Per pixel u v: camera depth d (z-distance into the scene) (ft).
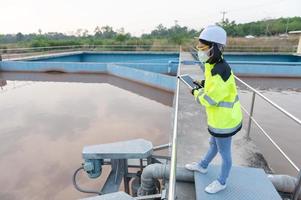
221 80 6.61
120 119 32.45
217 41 6.48
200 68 44.50
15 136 26.76
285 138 25.55
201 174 9.41
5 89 49.47
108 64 63.46
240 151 13.65
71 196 17.03
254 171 9.64
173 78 42.80
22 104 38.99
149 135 27.22
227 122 7.19
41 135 27.07
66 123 30.83
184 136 15.56
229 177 9.21
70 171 19.93
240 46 98.48
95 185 18.31
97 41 125.08
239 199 8.05
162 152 23.39
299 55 73.77
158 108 37.55
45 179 18.85
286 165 19.79
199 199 8.06
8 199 16.58
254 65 57.72
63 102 40.40
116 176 15.17
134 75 53.47
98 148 14.65
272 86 52.06
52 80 57.98
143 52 85.51
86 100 41.78
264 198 8.13
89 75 63.26
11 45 94.43
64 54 80.59
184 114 19.95
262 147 23.26
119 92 47.62
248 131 15.31
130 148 14.58
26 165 20.77
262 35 209.36
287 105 38.75
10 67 65.16
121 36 133.59
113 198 9.02
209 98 6.82
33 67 64.54
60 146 24.34
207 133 16.10
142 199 12.04
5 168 20.27
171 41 122.11
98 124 30.50
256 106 37.42
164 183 12.41
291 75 57.16
